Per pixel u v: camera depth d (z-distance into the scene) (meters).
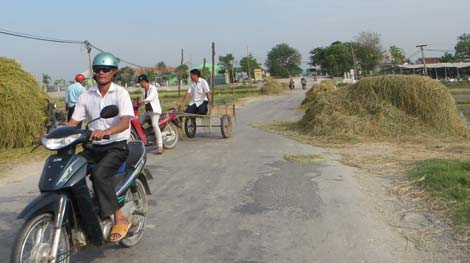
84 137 4.05
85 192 3.99
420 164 8.19
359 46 83.00
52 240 3.82
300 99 35.94
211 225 5.54
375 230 5.23
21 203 6.64
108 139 4.40
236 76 87.50
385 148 10.57
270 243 4.94
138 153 4.91
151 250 4.82
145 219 5.23
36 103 12.06
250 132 14.48
